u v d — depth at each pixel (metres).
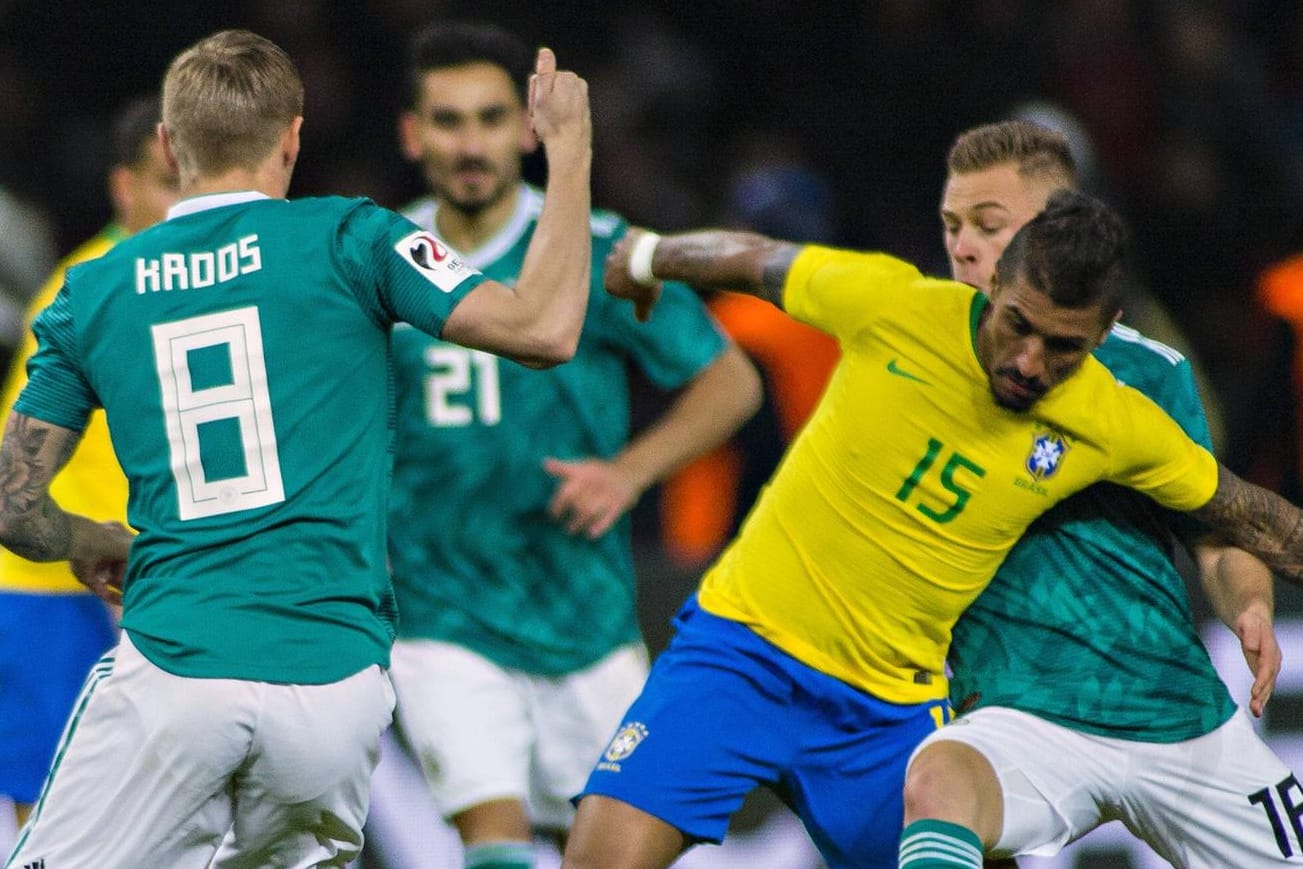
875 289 14.17
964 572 14.30
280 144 13.63
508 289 13.18
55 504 13.98
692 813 14.78
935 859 13.23
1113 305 13.08
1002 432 13.80
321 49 37.38
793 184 33.59
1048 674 14.27
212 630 12.83
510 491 17.83
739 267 14.96
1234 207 35.22
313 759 13.04
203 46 13.67
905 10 37.56
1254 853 14.40
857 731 14.93
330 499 13.06
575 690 18.14
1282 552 14.30
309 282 13.11
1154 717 14.23
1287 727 20.47
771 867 20.92
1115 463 13.88
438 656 17.70
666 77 37.72
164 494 13.12
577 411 18.05
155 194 19.31
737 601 15.05
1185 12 36.69
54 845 13.17
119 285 13.31
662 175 36.12
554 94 13.46
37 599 19.44
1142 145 35.53
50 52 37.78
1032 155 14.70
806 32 38.84
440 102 17.77
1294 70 38.22
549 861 20.22
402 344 17.67
